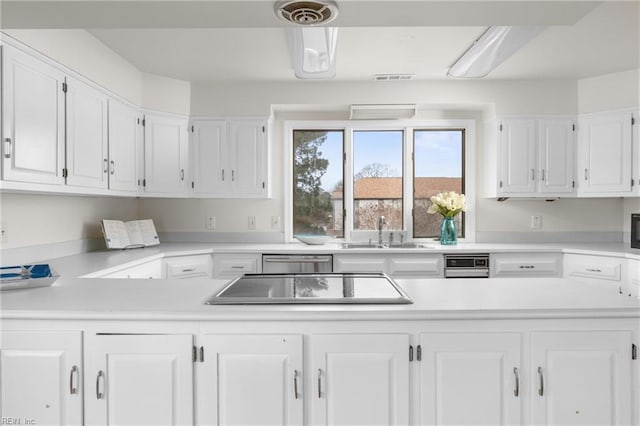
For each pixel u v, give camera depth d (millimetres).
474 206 3924
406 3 1581
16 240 2412
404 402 1382
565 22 1773
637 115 3283
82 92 2492
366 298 1462
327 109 3852
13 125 1917
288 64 3195
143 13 1673
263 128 3658
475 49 2789
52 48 2197
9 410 1379
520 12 1663
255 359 1378
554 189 3580
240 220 3953
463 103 3639
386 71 3369
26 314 1372
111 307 1403
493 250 3322
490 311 1376
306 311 1366
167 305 1430
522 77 3520
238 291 1610
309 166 3998
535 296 1561
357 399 1384
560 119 3580
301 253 3352
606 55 3008
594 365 1386
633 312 1382
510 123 3596
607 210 3889
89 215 3150
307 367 1385
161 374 1374
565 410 1387
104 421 1379
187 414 1377
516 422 1387
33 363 1379
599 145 3453
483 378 1386
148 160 3344
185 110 3607
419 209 3994
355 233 3953
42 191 2156
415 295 1578
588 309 1383
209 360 1377
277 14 1640
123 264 2486
